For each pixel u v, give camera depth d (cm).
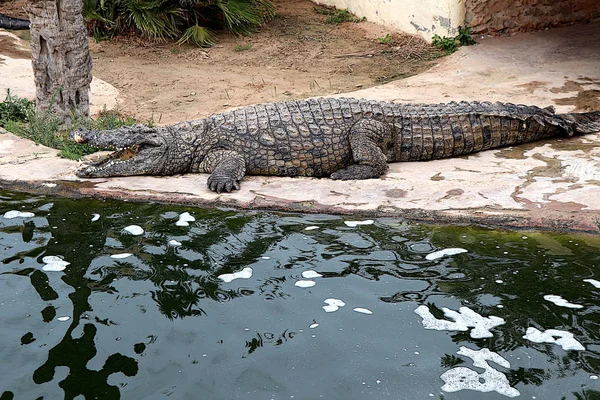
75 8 764
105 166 678
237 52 1248
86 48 794
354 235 550
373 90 973
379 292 465
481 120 719
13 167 693
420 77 1039
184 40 1300
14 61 1146
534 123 736
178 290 468
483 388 371
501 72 1038
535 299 453
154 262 506
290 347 406
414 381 377
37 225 572
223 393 367
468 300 454
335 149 690
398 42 1275
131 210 606
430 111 719
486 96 927
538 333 417
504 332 419
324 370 386
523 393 366
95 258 512
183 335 417
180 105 954
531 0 1221
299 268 497
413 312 441
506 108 740
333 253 520
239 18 1332
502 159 702
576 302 448
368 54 1217
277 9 1543
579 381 374
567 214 557
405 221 574
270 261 507
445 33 1217
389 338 415
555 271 488
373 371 385
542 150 722
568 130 746
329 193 623
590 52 1105
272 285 474
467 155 725
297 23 1436
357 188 631
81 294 462
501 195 599
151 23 1280
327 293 464
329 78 1088
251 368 387
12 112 852
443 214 573
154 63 1180
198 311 443
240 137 685
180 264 504
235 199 616
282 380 377
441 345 408
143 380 376
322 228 564
